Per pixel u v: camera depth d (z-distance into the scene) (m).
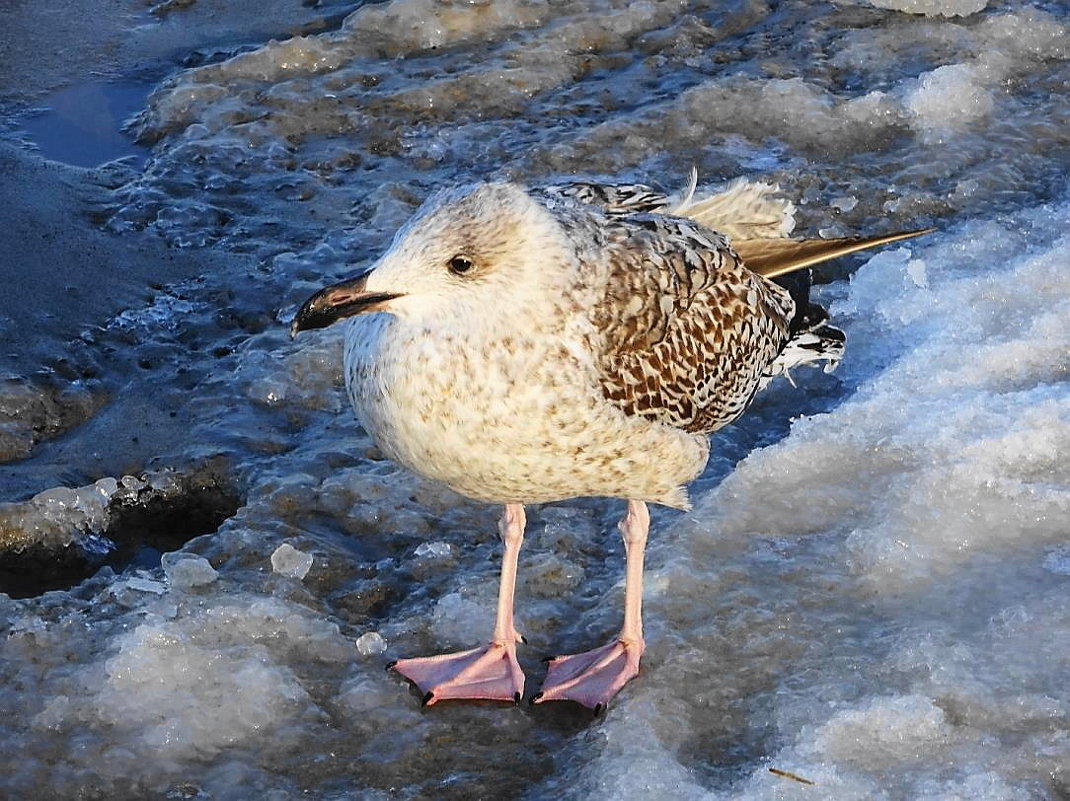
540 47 10.67
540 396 5.01
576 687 5.71
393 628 6.09
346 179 9.40
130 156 9.64
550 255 5.01
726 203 5.97
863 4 11.29
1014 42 10.76
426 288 4.90
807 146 9.70
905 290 8.23
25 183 9.14
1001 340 7.59
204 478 7.03
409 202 9.07
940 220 8.98
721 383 5.70
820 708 5.51
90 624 6.01
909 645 5.76
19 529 6.69
